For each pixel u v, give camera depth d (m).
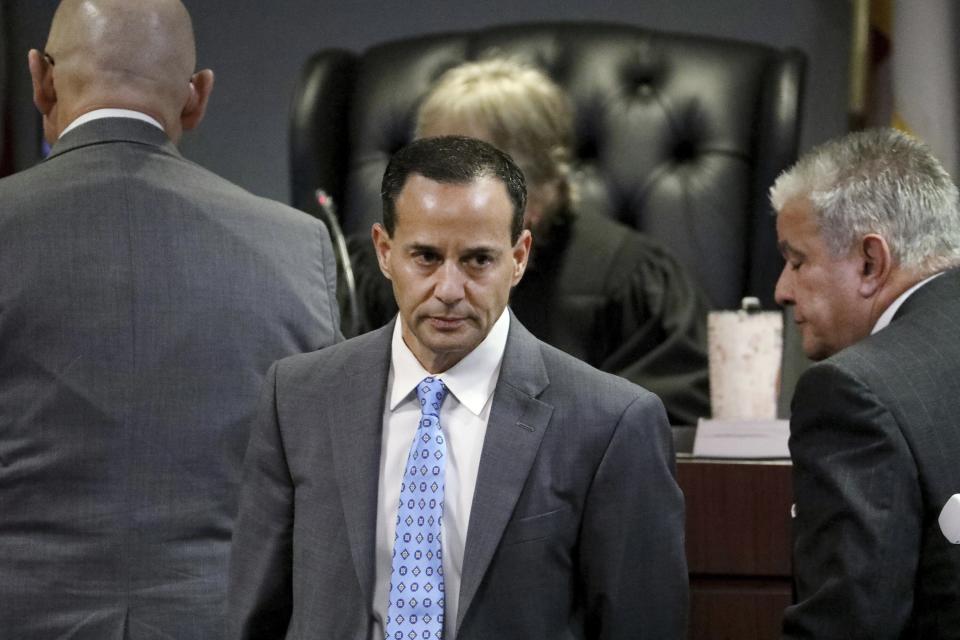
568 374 6.03
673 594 5.94
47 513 6.85
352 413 6.04
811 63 14.36
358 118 13.12
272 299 7.18
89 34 7.37
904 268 6.56
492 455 5.84
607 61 12.93
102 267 6.96
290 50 15.16
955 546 5.95
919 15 13.27
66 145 7.25
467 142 5.84
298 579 5.99
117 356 6.91
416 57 13.16
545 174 10.34
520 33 13.15
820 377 6.14
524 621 5.75
